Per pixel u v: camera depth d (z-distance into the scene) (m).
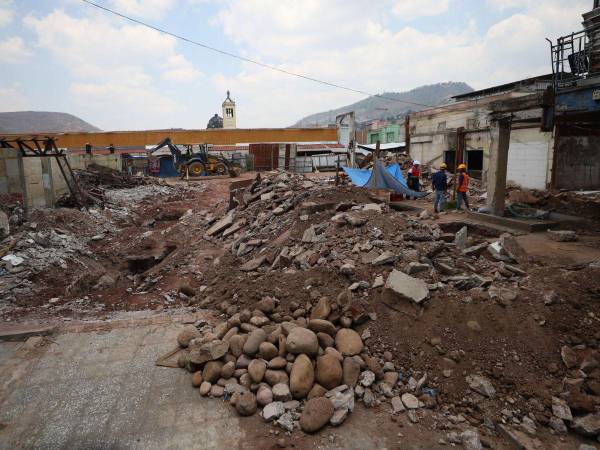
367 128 61.12
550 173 17.62
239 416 5.07
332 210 11.45
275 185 16.38
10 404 5.33
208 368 5.70
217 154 38.34
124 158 36.00
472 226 11.38
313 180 17.78
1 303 8.92
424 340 5.86
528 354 5.43
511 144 19.44
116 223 17.56
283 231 11.41
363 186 14.51
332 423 4.83
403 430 4.77
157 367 6.11
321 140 43.94
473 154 23.73
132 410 5.21
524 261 7.68
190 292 9.89
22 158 15.13
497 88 26.44
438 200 13.43
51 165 17.50
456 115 24.06
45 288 10.07
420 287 6.44
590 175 17.03
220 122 77.69
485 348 5.57
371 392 5.34
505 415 4.86
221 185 27.30
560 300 6.05
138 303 9.54
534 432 4.61
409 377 5.52
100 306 9.38
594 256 8.22
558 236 9.82
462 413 5.00
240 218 14.88
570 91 9.86
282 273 8.24
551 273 6.85
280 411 4.97
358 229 9.05
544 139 17.77
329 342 5.98
